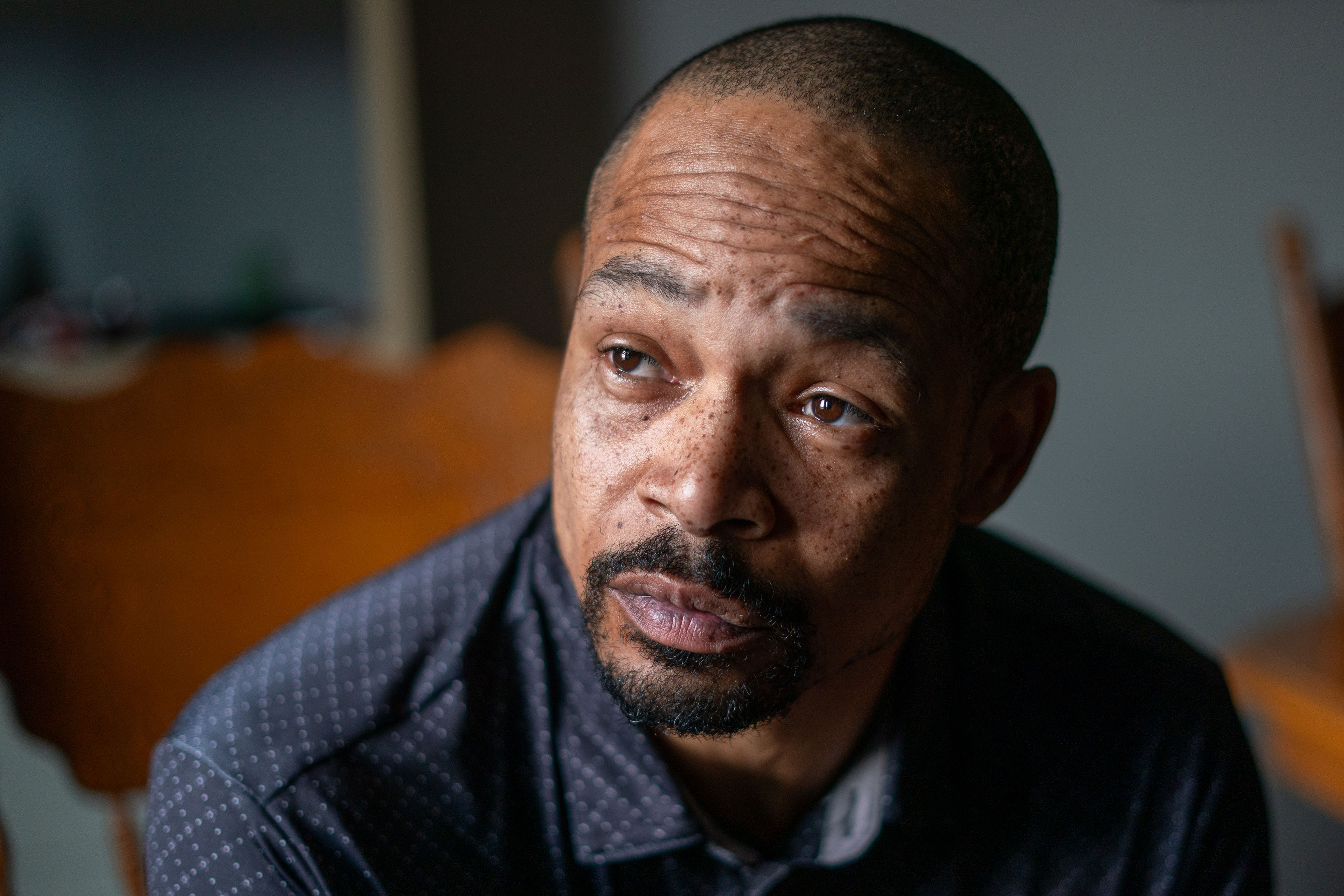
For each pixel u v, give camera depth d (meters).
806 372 0.46
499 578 0.63
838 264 0.45
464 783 0.58
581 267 0.54
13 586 0.88
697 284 0.45
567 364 0.53
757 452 0.47
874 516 0.49
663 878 0.60
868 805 0.62
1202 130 1.82
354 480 0.97
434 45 1.61
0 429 0.87
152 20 1.77
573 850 0.60
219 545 0.93
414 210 1.55
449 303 1.70
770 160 0.46
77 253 1.83
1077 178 1.83
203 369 0.93
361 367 0.97
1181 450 1.95
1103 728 0.70
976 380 0.53
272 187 1.86
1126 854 0.69
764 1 1.67
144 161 1.82
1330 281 1.89
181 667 0.93
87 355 1.63
